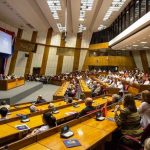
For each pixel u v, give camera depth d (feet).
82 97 31.60
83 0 48.93
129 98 13.29
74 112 20.03
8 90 48.29
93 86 46.06
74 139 11.34
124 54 95.61
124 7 56.39
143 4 45.11
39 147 10.25
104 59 93.81
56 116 18.45
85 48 96.07
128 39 57.11
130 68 94.43
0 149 9.45
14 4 47.52
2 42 55.11
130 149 11.95
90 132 12.66
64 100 27.89
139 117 13.24
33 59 87.86
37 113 18.52
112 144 14.06
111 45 78.38
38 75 87.71
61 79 79.10
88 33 95.14
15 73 78.33
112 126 13.93
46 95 53.01
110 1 48.26
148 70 90.63
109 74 74.69
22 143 10.28
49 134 11.87
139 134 12.58
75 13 58.90
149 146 6.91
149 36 51.08
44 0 48.47
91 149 10.67
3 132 13.57
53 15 62.69
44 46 91.25
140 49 89.15
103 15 61.77
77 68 96.84
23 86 59.47
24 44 81.71
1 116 17.01
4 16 60.49
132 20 52.60
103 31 88.28
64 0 49.08
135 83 43.78
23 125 15.15
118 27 67.21
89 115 15.85
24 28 77.92
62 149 10.06
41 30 84.99
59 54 94.48
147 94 14.24
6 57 62.49
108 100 26.20
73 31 91.09
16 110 21.17
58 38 93.66
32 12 54.95
